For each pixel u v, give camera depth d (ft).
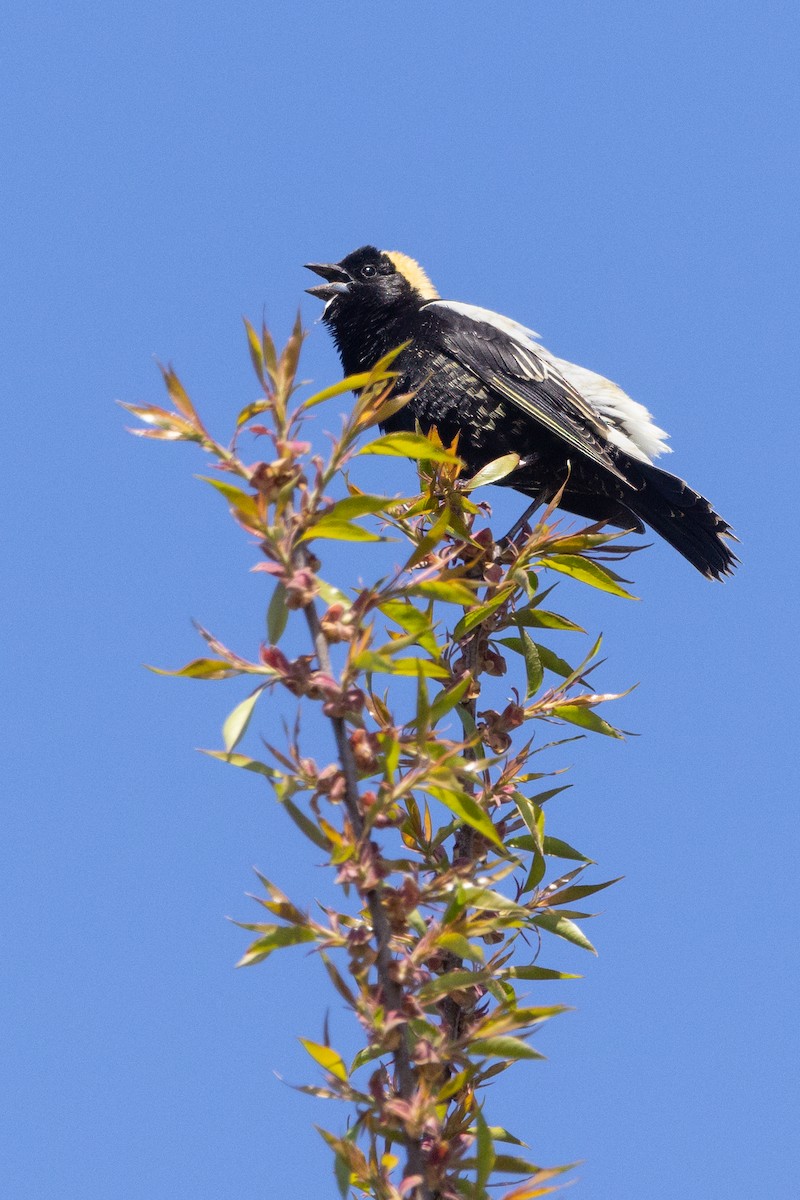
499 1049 15.35
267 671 15.46
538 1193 14.61
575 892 18.89
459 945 15.39
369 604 16.07
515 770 19.72
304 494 15.83
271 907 15.42
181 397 15.93
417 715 15.76
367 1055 16.38
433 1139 15.23
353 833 15.53
